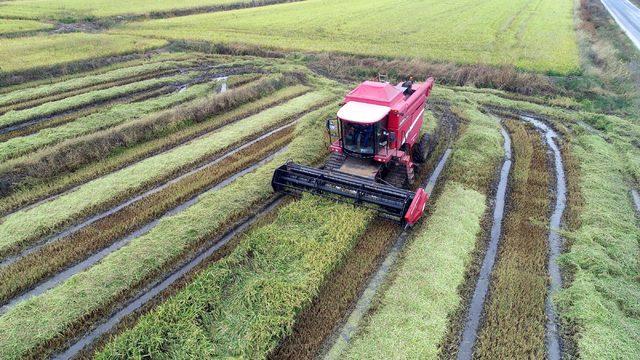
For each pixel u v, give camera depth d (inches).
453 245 432.5
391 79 983.0
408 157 523.8
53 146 630.5
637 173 571.8
